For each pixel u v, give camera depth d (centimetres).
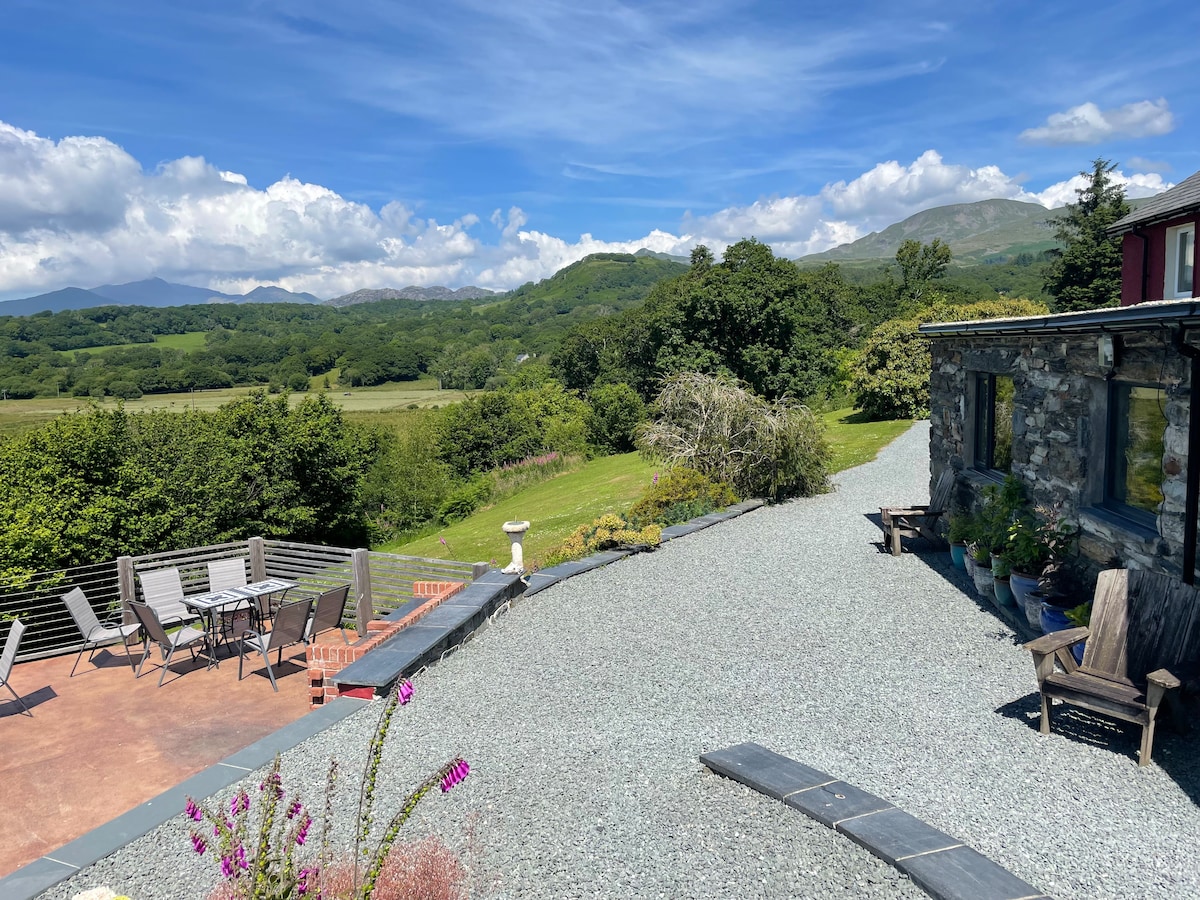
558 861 387
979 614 775
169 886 391
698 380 1550
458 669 692
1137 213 1684
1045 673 506
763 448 1463
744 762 471
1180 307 492
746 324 3725
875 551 1056
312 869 325
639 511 1371
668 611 845
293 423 2539
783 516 1341
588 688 635
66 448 1664
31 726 652
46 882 394
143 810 461
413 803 313
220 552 1023
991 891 331
